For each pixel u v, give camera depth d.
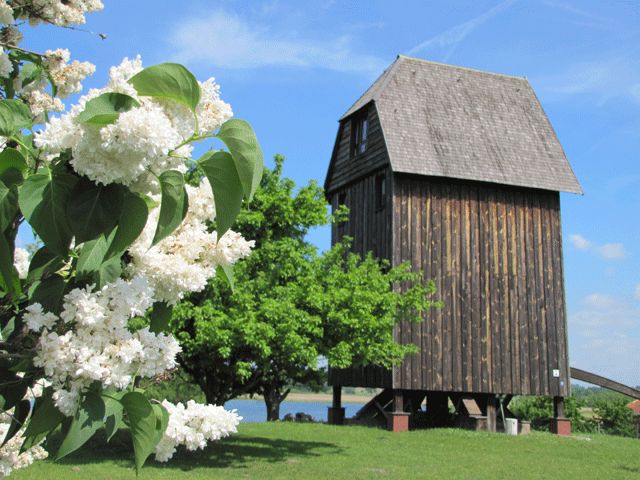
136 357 2.06
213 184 2.12
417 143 21.84
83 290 2.02
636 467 14.70
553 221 22.94
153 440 2.19
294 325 13.83
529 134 23.89
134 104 1.91
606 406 31.31
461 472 13.02
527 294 22.12
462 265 21.56
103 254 2.21
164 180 2.06
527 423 22.06
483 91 24.62
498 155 22.72
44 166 2.15
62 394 1.94
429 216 21.50
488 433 20.23
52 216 1.99
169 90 1.99
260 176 2.12
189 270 2.36
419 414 23.67
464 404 21.75
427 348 20.67
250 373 14.23
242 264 15.19
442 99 23.50
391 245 21.03
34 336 2.15
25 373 2.17
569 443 19.00
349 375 23.20
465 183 22.12
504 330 21.61
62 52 3.39
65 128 1.91
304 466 13.39
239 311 14.13
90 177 1.87
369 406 23.23
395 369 20.22
